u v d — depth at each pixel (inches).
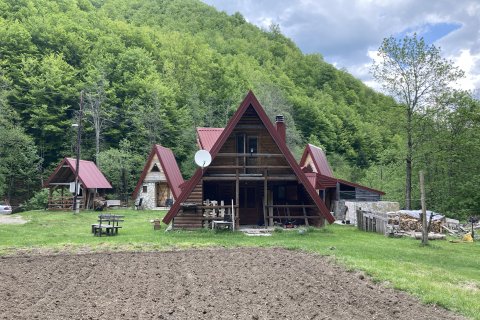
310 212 1020.5
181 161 2534.5
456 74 1483.8
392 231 922.7
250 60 4468.5
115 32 3385.8
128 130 2493.8
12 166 1990.7
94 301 384.5
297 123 3225.9
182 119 2556.6
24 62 2373.3
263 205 995.3
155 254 636.1
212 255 625.3
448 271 564.7
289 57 4970.5
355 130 3533.5
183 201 897.5
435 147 1550.2
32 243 721.6
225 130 898.7
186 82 3157.0
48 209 1550.2
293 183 1042.7
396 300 397.4
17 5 3056.1
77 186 1412.4
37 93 2304.4
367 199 1326.3
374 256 640.4
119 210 1603.1
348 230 1035.9
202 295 404.5
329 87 4266.7
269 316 342.0
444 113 1525.6
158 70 3358.8
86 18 3427.7
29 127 2293.3
